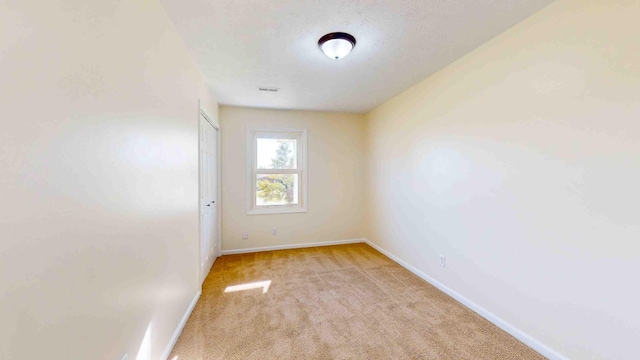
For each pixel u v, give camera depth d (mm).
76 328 843
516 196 1753
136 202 1230
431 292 2479
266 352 1655
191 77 2160
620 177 1251
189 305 2092
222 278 2830
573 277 1442
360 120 4254
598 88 1325
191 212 2156
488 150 1965
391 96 3305
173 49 1724
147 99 1346
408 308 2180
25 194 667
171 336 1681
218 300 2334
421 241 2820
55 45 753
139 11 1259
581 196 1401
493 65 1917
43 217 721
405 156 3105
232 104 3580
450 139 2367
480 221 2049
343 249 3912
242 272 3000
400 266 3178
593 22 1340
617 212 1262
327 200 4137
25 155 666
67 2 799
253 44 1978
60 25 771
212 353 1644
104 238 991
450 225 2383
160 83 1517
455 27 1773
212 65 2328
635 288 1209
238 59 2221
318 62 2299
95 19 932
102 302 977
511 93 1778
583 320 1398
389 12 1608
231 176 3717
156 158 1454
